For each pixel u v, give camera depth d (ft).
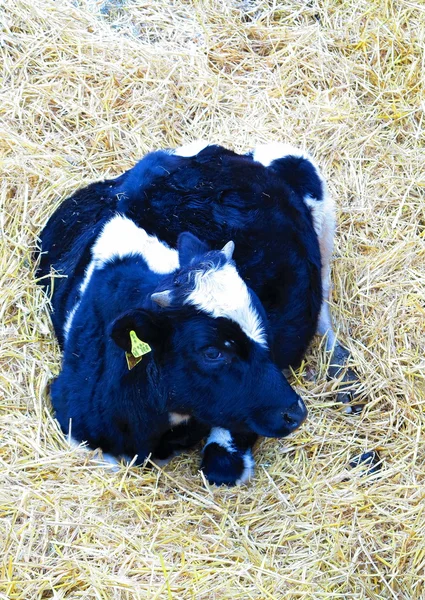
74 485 8.25
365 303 9.83
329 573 8.03
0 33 11.10
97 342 8.55
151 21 11.85
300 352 9.11
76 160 10.54
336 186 10.78
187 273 7.92
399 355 9.46
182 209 8.96
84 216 9.48
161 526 8.11
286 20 12.10
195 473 8.85
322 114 11.25
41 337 9.27
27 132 10.60
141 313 7.73
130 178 9.27
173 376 8.00
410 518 8.34
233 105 11.35
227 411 8.07
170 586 7.69
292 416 8.00
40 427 8.60
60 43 11.26
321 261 9.71
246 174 9.18
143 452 8.63
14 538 7.84
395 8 11.97
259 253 8.82
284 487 8.64
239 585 7.78
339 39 11.82
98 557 7.81
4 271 9.52
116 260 8.68
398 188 10.71
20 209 9.95
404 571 8.16
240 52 11.82
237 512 8.38
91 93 10.98
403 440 8.97
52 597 7.56
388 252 10.12
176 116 11.15
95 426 8.54
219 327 7.78
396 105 11.39
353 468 8.79
